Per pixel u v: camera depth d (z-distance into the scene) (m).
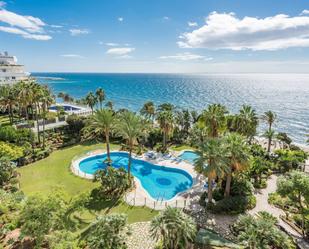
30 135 45.16
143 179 36.31
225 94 184.75
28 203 17.61
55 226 18.70
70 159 41.66
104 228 17.92
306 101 142.75
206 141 27.61
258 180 33.38
